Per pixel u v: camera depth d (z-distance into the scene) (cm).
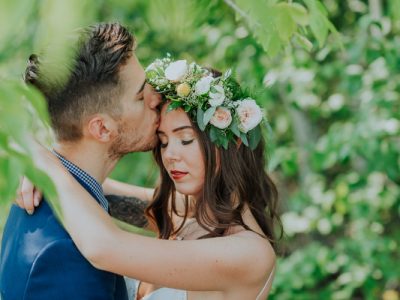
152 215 230
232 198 203
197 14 200
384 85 407
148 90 189
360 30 409
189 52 407
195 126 193
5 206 86
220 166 201
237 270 186
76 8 79
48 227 177
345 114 485
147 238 176
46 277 171
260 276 192
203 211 199
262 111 205
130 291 216
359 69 414
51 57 101
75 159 186
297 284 444
